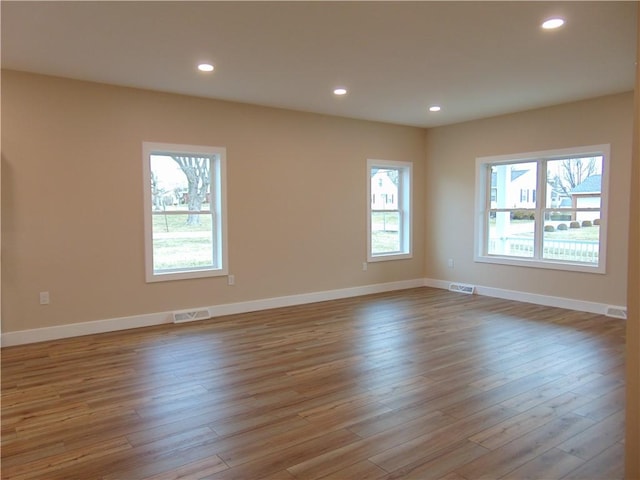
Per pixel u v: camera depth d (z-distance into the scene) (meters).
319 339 4.55
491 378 3.47
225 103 5.53
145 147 5.01
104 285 4.84
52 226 4.54
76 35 3.44
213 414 2.90
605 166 5.38
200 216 5.55
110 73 4.39
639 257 2.07
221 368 3.74
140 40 3.54
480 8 3.03
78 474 2.25
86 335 4.73
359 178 6.78
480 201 6.80
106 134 4.79
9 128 4.29
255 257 5.85
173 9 3.01
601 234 5.47
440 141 7.29
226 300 5.66
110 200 4.84
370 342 4.43
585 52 3.87
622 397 3.10
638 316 2.07
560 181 5.96
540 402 3.03
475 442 2.52
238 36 3.47
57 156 4.54
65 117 4.56
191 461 2.36
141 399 3.13
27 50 3.76
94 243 4.77
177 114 5.20
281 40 3.56
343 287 6.69
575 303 5.77
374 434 2.62
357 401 3.08
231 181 5.62
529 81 4.73
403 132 7.20
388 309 5.90
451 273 7.26
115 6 2.96
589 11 3.07
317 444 2.52
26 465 2.33
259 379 3.49
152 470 2.28
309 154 6.25
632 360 2.10
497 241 6.75
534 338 4.52
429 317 5.45
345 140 6.59
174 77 4.53
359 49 3.77
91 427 2.73
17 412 2.94
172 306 5.28
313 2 2.93
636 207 2.08
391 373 3.60
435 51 3.83
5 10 3.01
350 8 3.02
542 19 3.20
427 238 7.58
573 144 5.64
